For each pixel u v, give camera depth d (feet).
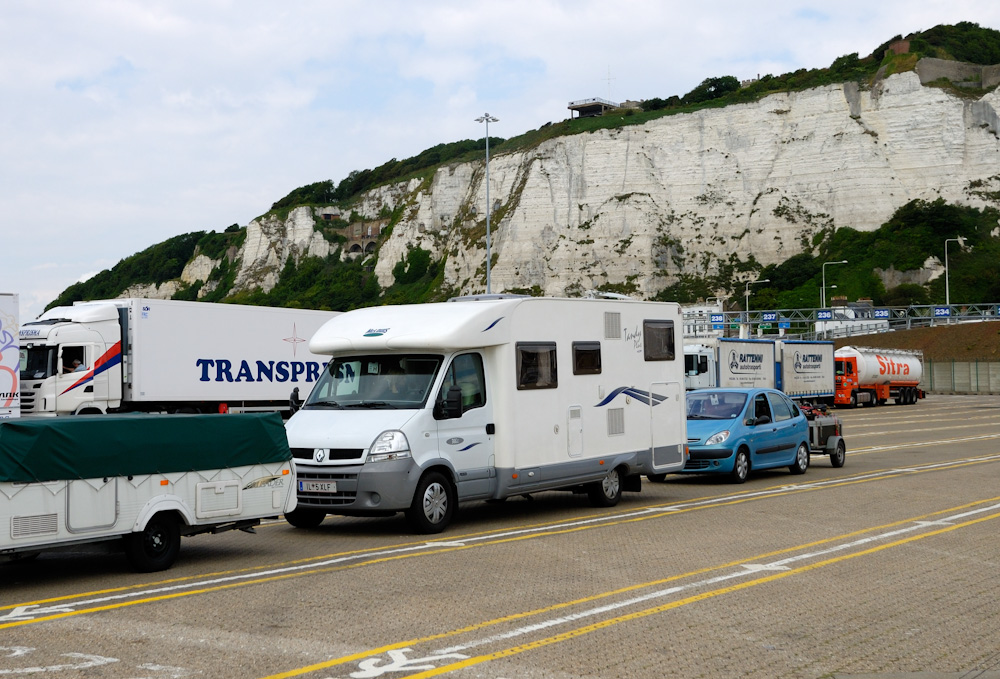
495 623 23.90
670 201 388.98
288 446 34.99
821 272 355.56
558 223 390.83
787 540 36.99
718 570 30.91
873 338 316.40
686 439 52.34
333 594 27.35
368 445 37.35
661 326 51.11
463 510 46.91
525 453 42.45
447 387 39.93
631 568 31.24
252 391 93.30
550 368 44.06
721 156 391.45
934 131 371.15
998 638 22.82
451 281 412.98
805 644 22.16
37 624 24.08
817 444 67.62
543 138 417.90
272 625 23.79
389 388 40.19
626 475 48.88
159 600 26.73
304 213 520.01
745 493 53.16
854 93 385.50
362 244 513.45
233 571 31.12
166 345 85.97
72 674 19.67
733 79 554.87
